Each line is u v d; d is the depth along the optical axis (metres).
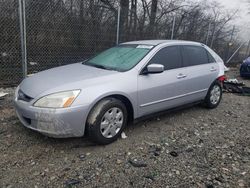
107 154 3.41
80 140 3.73
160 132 4.25
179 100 4.74
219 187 2.85
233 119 5.25
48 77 3.78
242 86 8.19
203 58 5.38
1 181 2.73
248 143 4.08
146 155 3.45
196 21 12.17
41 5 6.84
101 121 3.50
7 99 5.41
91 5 7.78
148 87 4.05
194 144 3.89
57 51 7.34
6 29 6.52
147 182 2.87
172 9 12.78
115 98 3.74
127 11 8.63
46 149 3.43
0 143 3.51
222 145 3.94
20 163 3.08
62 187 2.69
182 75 4.67
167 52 4.53
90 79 3.59
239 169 3.26
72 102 3.25
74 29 7.54
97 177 2.90
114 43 8.43
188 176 3.03
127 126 4.39
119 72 3.90
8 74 6.66
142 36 9.34
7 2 6.38
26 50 6.66
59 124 3.20
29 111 3.30
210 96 5.61
